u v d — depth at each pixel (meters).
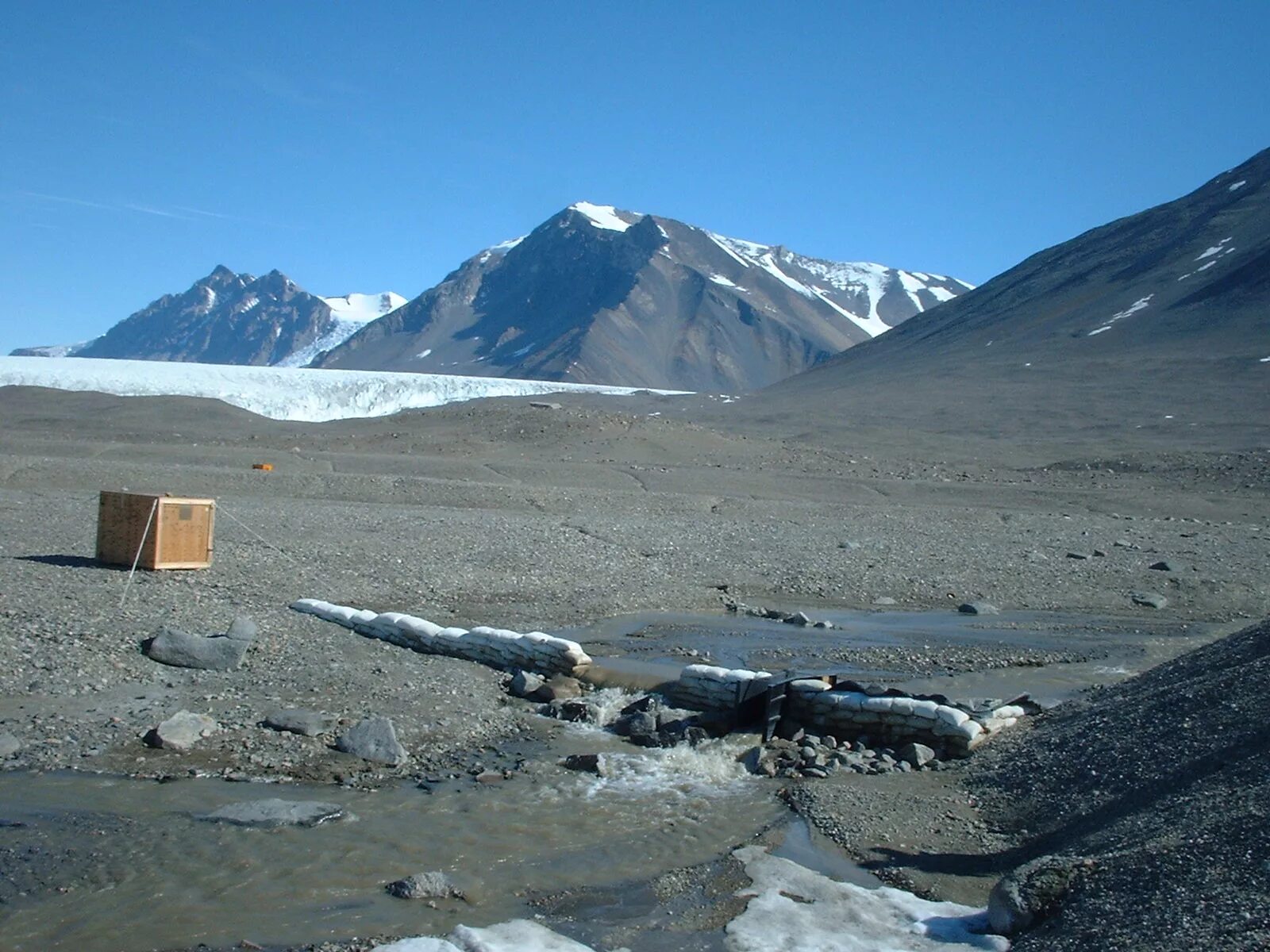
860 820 9.23
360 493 31.47
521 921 7.23
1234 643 11.48
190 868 7.76
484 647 14.10
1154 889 6.68
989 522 31.97
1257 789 7.56
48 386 81.94
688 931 7.21
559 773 10.32
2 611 13.31
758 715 12.15
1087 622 19.05
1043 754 10.26
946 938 7.12
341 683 12.35
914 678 14.48
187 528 17.25
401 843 8.42
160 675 11.95
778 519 30.91
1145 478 46.09
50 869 7.63
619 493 33.62
